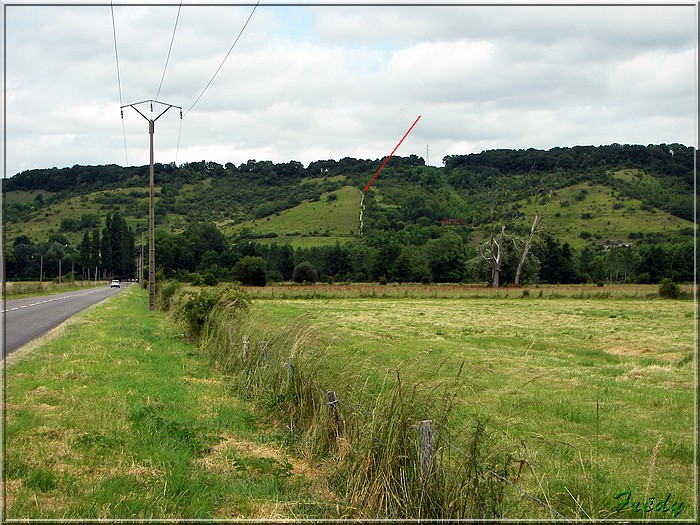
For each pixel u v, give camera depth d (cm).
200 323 1953
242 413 1002
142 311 3438
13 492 602
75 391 1078
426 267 8856
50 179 17888
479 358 1839
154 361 1499
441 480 553
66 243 13562
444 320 3362
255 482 682
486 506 531
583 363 1795
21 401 992
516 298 5925
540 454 825
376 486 591
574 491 647
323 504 617
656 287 6894
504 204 8394
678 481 759
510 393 1293
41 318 2770
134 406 968
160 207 14562
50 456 718
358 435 677
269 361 1126
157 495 610
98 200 16325
